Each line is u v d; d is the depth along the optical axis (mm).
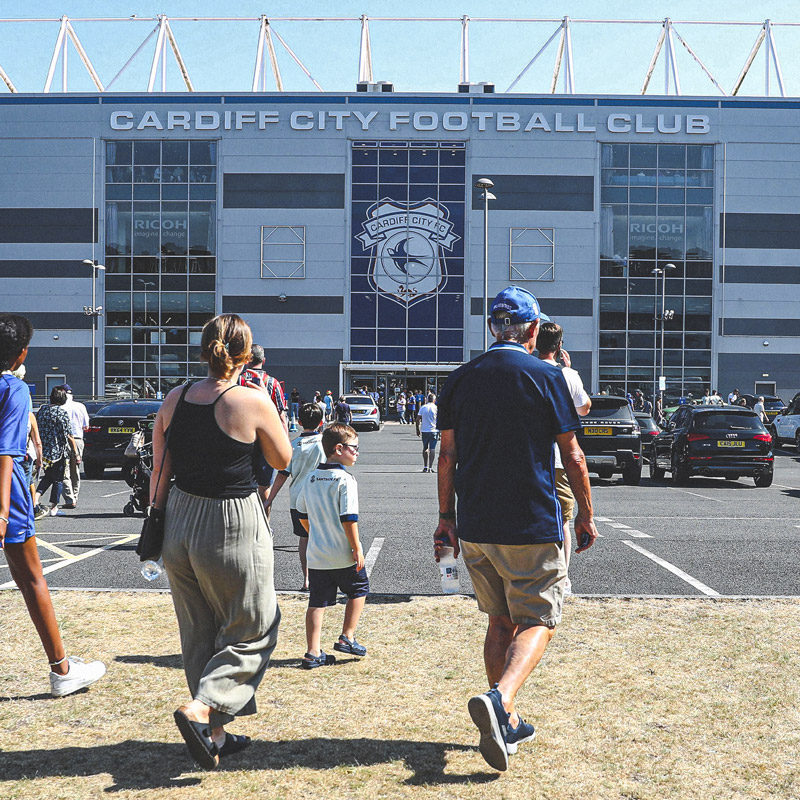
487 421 3535
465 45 52531
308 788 3230
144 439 10891
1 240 49125
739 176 48906
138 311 49344
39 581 4172
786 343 49281
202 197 49219
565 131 48750
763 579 7266
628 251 49094
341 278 49219
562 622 5664
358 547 4906
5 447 3840
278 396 6582
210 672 3289
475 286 49125
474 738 3725
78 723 3887
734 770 3383
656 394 48969
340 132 48906
